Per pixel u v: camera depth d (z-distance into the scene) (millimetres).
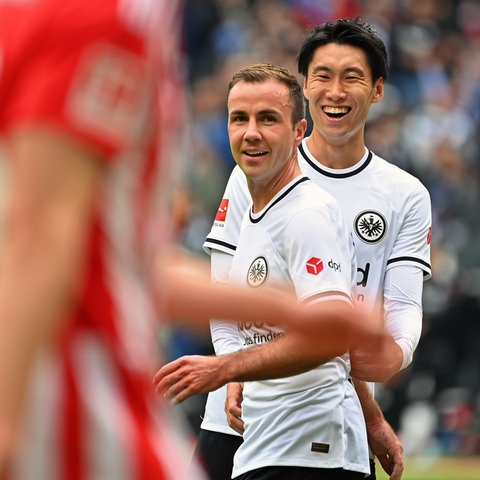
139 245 7234
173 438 7523
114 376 7117
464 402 39406
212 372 14125
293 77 16203
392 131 47094
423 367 39469
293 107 16047
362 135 18328
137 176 7082
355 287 16531
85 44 6582
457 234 44156
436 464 37469
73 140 6426
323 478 15797
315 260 15117
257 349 14242
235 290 7277
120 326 7129
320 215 15375
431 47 54312
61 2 6652
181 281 7348
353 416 16156
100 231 6996
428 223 18234
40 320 6152
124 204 7027
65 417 6984
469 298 40656
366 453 16406
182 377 14148
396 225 18016
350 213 18000
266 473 15836
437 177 46719
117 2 6680
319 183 18203
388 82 52188
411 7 55188
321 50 18250
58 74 6516
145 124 6926
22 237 6215
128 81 6676
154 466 7145
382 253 17984
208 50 54438
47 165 6367
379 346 7129
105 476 7035
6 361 6062
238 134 15992
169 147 7316
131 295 7215
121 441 7070
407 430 38781
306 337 7293
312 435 15633
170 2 7230
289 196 15742
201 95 51062
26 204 6289
